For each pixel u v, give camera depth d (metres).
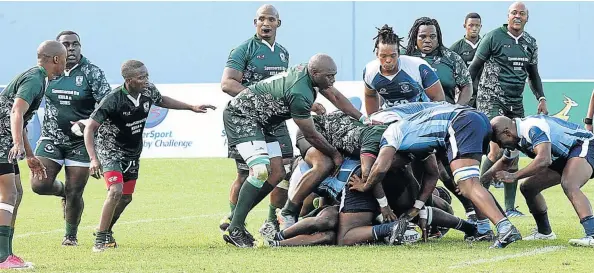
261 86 34.56
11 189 29.80
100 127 35.19
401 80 38.28
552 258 30.89
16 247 36.22
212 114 75.19
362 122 35.28
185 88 75.25
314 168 35.00
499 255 31.56
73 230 37.53
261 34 42.44
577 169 33.97
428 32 42.16
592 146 34.44
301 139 36.00
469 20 54.47
